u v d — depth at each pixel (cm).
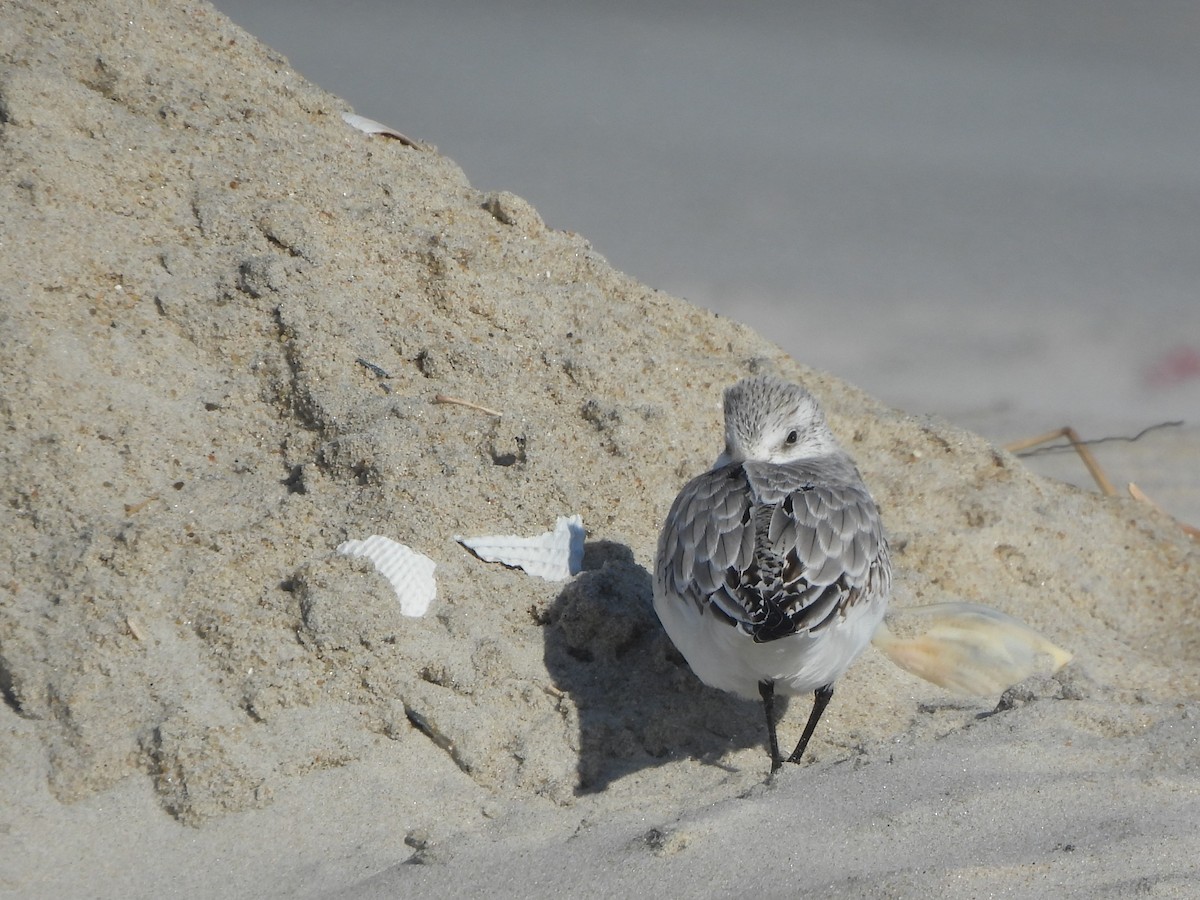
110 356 1027
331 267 1125
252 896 767
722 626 836
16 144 1081
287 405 1054
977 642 1047
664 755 912
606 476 1076
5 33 1138
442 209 1226
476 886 749
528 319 1174
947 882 711
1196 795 806
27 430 971
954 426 1320
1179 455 1653
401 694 892
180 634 893
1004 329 2153
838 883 718
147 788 831
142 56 1181
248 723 861
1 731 847
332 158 1212
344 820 828
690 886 730
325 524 969
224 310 1077
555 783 868
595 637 958
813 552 853
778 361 1316
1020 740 878
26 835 797
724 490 907
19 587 898
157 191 1121
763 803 804
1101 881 712
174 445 1009
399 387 1079
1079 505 1253
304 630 901
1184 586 1189
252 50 1262
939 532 1177
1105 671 1077
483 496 1009
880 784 822
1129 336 2109
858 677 1001
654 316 1272
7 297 1013
